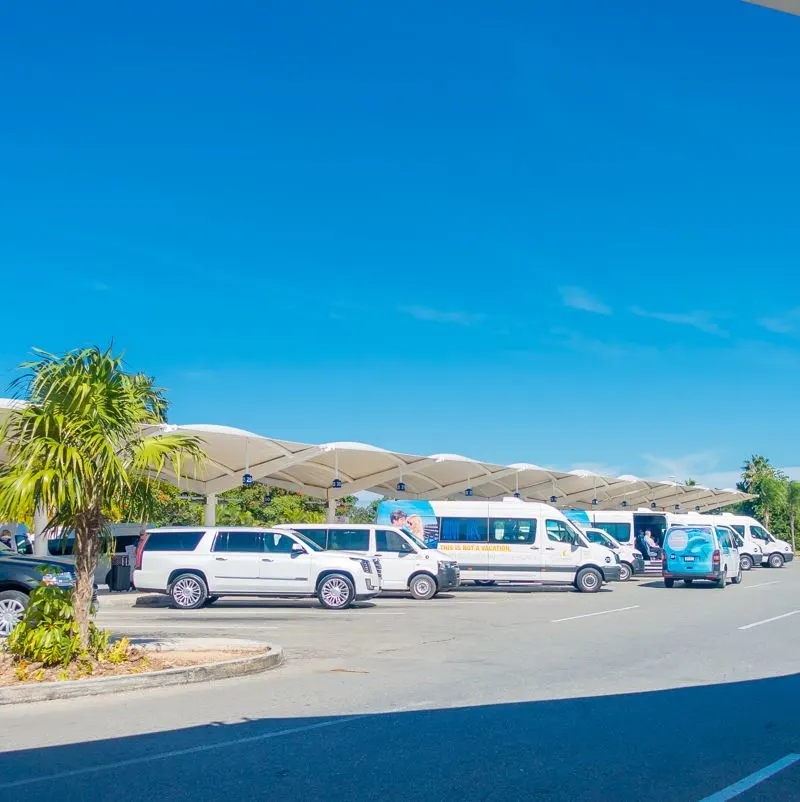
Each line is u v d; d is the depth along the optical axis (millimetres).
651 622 18094
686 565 29750
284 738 7656
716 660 12516
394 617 19391
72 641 10156
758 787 6324
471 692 9898
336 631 16391
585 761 6977
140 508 10969
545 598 25750
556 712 8805
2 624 13773
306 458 31562
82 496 10133
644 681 10688
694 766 6855
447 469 40844
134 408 10445
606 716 8625
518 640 14953
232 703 9195
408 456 35156
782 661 12414
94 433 9930
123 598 23625
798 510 84688
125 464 10445
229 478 31703
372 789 6215
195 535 21609
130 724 8164
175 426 26234
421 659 12578
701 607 21891
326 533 25562
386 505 30156
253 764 6832
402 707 9016
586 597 26078
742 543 45781
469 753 7188
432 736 7758
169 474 27156
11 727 8039
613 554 28781
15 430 10273
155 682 10070
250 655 11789
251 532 21641
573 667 11828
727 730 8070
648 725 8250
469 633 16078
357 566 21484
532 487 51062
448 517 29594
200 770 6656
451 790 6199
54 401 10016
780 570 45219
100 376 10367
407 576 25203
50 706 9000
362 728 8062
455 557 29062
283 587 21312
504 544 28922
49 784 6293
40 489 9742
